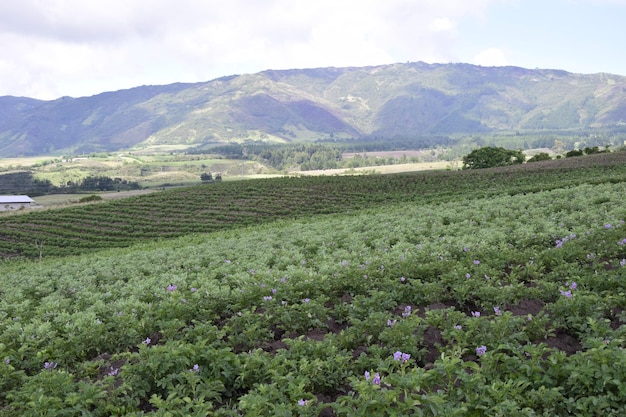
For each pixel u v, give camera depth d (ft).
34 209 312.09
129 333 35.83
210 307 41.52
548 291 36.42
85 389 25.26
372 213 132.77
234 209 234.99
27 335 36.65
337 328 36.22
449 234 71.10
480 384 22.57
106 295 54.19
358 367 27.71
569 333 30.73
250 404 22.18
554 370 23.89
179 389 25.38
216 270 62.75
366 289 42.29
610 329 27.73
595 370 22.39
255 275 51.67
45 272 93.35
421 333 30.94
